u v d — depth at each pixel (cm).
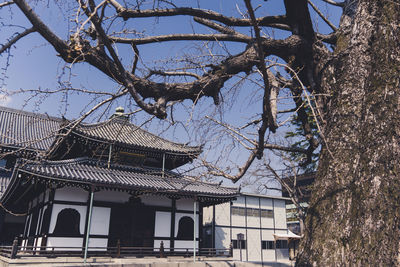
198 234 2002
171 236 1906
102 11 282
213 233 2722
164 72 443
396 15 343
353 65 393
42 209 1756
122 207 1805
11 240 2388
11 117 2639
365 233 278
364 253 272
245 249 2869
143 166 2070
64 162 1744
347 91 381
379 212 277
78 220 1656
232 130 417
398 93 310
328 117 398
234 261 1888
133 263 1512
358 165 319
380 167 294
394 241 259
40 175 1455
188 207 2030
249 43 503
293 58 481
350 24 462
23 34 279
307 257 318
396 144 292
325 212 327
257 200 3114
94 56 336
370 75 355
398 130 295
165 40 490
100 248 1533
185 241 1942
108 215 1750
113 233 1748
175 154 1998
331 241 302
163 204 1945
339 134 361
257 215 3062
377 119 317
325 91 441
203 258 1825
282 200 3281
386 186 283
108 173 1798
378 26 367
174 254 1834
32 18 269
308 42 507
